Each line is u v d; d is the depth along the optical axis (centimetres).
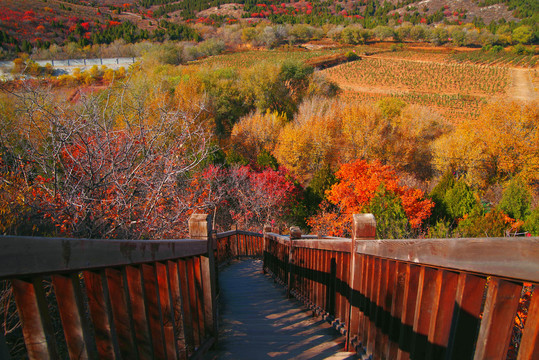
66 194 407
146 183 470
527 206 1833
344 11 19038
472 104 6581
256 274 873
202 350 272
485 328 116
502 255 108
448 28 12400
